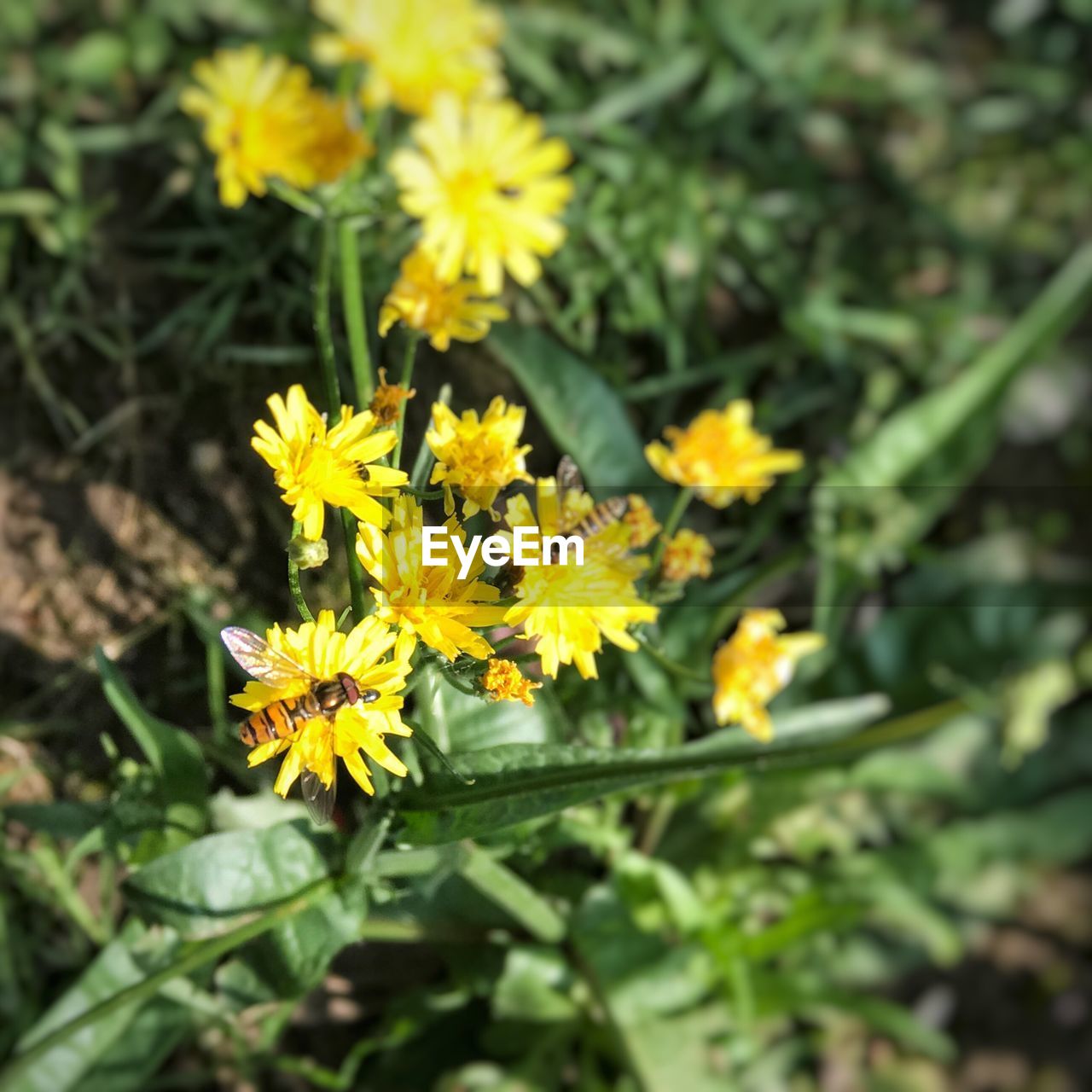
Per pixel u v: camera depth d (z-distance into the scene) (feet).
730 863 0.64
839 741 0.51
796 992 0.61
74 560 0.52
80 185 0.64
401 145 0.63
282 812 0.46
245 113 0.47
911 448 0.65
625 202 0.70
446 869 0.43
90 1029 0.48
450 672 0.36
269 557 0.50
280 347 0.60
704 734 0.60
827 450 0.72
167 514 0.52
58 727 0.50
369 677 0.33
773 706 0.66
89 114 0.67
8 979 0.54
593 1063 0.59
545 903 0.52
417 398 0.52
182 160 0.65
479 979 0.55
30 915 0.55
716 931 0.60
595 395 0.55
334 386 0.42
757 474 0.42
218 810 0.46
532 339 0.55
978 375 0.64
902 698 0.67
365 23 0.46
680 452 0.42
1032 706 0.66
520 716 0.46
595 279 0.68
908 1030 0.61
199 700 0.50
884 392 0.72
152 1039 0.49
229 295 0.61
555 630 0.35
